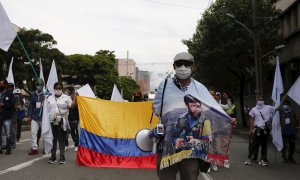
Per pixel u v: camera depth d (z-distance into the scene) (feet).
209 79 108.88
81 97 34.71
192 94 15.37
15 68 131.44
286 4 100.73
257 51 85.30
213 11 102.06
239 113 149.89
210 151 15.16
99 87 190.29
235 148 55.88
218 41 101.24
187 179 15.01
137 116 34.96
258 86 84.38
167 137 15.02
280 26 105.50
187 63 15.42
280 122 41.24
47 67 137.90
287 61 95.86
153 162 33.99
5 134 40.88
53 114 34.94
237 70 110.52
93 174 30.27
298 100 39.01
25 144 50.60
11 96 40.96
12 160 36.50
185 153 14.78
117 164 33.81
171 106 15.21
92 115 34.58
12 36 37.11
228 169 36.04
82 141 34.04
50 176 29.04
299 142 64.44
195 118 15.07
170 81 15.61
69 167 33.12
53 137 35.19
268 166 38.86
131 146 34.32
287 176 33.06
